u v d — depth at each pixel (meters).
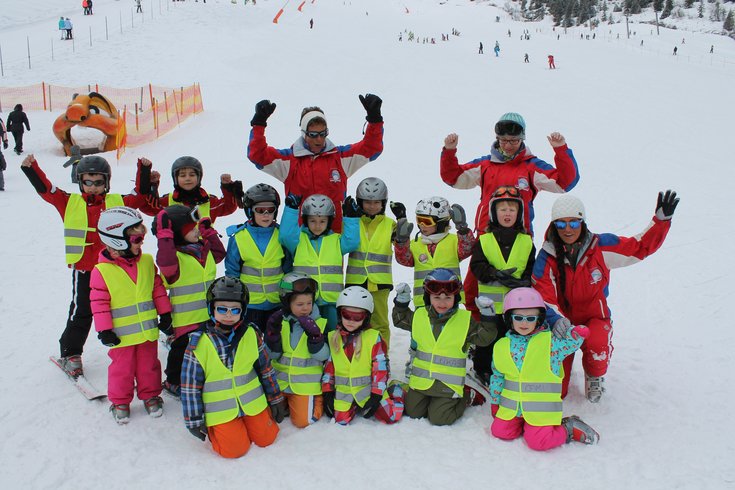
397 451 3.90
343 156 5.35
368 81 29.98
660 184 14.89
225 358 3.89
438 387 4.26
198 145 18.08
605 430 4.21
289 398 4.35
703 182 15.18
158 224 4.30
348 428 4.20
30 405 4.44
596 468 3.73
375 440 4.04
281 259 4.82
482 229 5.04
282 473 3.67
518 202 4.47
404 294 4.44
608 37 87.56
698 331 6.04
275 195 4.62
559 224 4.33
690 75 39.31
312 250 4.79
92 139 18.14
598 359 4.47
